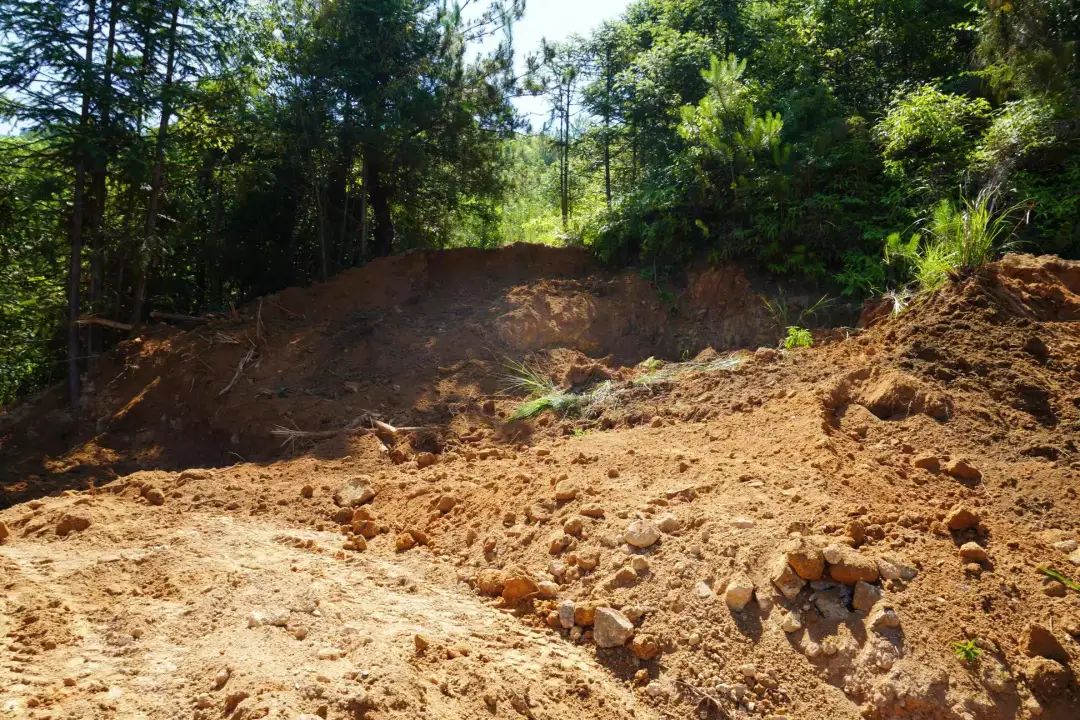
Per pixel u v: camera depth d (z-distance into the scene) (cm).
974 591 368
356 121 1179
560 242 1254
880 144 984
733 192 995
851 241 905
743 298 929
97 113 970
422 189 1301
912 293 745
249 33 1131
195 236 1220
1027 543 407
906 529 409
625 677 370
